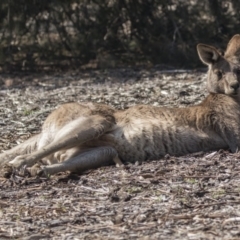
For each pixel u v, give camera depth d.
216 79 13.10
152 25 28.61
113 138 12.43
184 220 9.46
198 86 21.59
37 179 11.61
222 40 28.56
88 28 28.67
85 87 23.16
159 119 12.55
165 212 9.77
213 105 12.90
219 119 12.73
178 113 12.73
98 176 11.60
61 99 20.64
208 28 28.39
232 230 9.00
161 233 9.05
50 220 9.80
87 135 12.17
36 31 28.36
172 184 10.95
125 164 12.39
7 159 12.71
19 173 11.65
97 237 9.05
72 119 12.64
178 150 12.52
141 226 9.34
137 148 12.39
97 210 10.07
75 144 12.18
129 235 9.05
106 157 12.27
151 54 28.39
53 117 12.84
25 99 20.94
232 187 10.66
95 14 28.62
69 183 11.40
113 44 28.88
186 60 27.48
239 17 28.70
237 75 13.01
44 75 26.75
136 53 28.72
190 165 11.84
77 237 9.09
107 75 25.89
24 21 27.89
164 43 28.05
